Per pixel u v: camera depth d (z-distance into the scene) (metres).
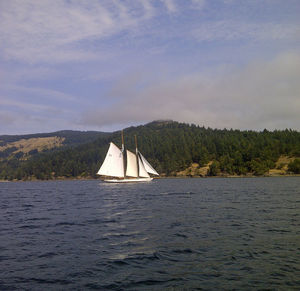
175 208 35.25
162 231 21.70
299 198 45.09
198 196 52.38
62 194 70.25
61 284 12.20
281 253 15.55
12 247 18.14
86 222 26.86
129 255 15.93
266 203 38.72
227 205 37.28
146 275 13.02
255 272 12.95
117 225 24.77
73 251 17.00
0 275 13.30
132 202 44.31
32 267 14.32
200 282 12.07
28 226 25.52
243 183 106.19
